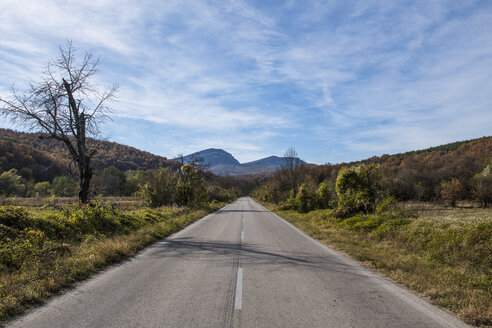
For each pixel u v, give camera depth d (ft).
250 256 28.50
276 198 151.23
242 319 13.61
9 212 30.53
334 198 92.58
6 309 14.44
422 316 14.03
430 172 152.05
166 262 25.88
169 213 71.26
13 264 21.91
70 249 27.73
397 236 33.76
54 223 34.09
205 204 126.31
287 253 30.04
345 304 15.62
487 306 14.89
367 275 21.58
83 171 56.29
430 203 130.21
